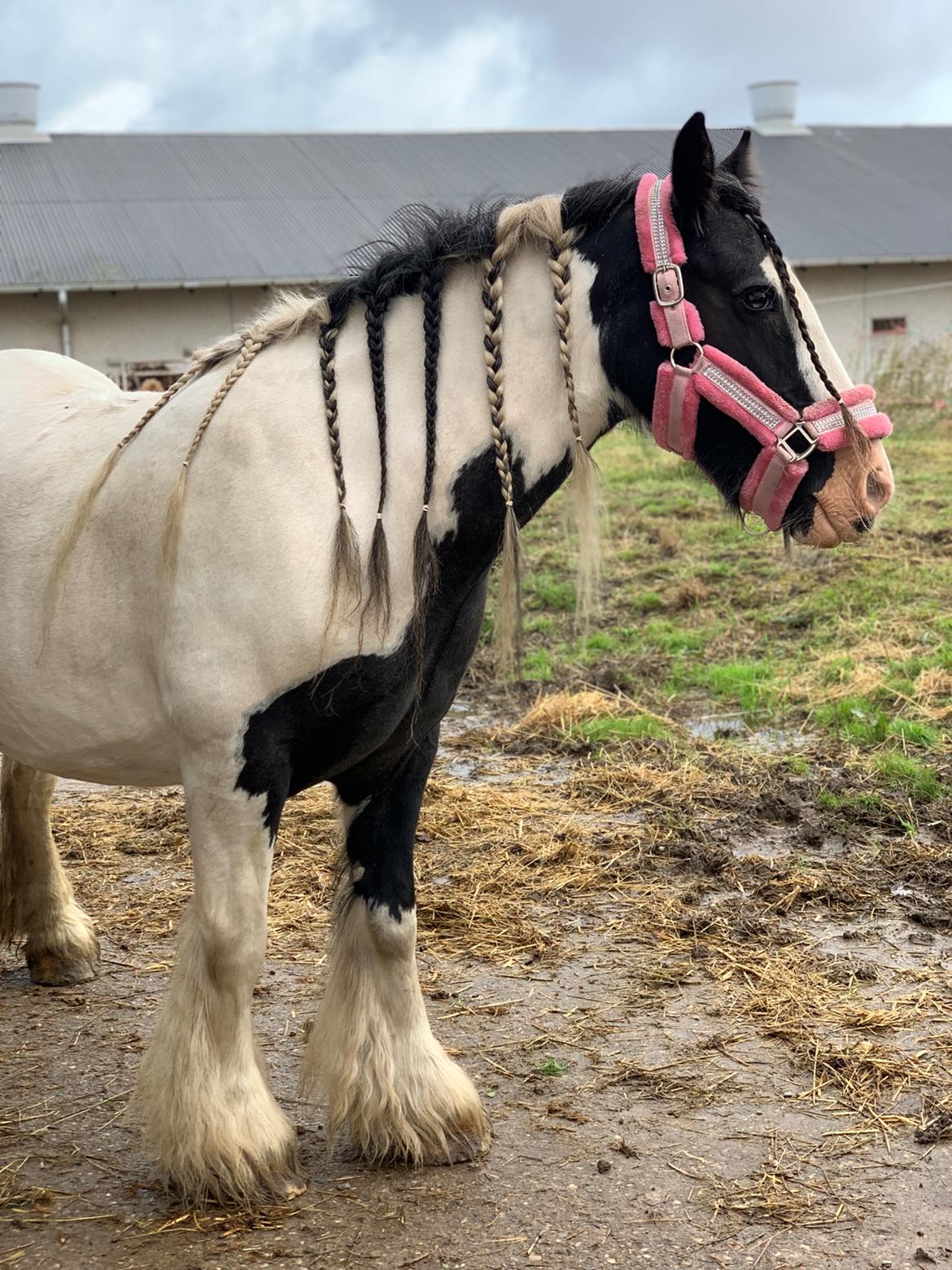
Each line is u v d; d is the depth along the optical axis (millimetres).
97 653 2475
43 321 18109
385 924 2613
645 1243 2354
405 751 2537
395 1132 2594
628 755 5230
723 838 4406
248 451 2307
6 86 22203
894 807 4520
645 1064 3033
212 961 2398
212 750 2312
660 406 2338
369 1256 2326
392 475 2320
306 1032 2877
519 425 2340
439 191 21844
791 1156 2639
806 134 27234
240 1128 2451
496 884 4082
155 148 22609
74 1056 3127
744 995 3363
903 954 3559
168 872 4281
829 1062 3004
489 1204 2482
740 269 2279
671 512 10023
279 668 2266
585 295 2332
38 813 3465
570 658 6652
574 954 3633
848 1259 2301
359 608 2270
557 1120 2797
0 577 2588
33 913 3506
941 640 6234
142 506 2402
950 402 14797
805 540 2379
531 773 5180
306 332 2428
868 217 22609
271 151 23000
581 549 2404
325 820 4656
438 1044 2730
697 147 2215
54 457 2643
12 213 19594
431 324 2344
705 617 7152
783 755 5129
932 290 22016
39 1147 2723
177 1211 2463
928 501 9688
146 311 18406
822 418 2297
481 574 2457
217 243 19094
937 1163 2609
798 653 6305
